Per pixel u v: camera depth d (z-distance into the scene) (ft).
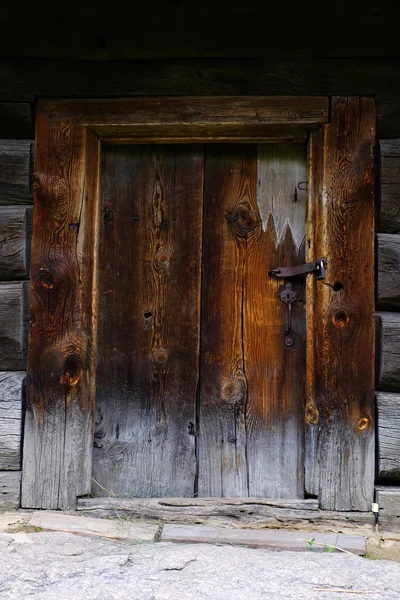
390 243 9.14
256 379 9.45
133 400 9.52
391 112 9.23
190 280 9.56
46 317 9.20
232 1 9.24
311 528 8.84
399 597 6.55
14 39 9.33
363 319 9.05
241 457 9.39
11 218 9.28
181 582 6.74
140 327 9.56
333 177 9.14
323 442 9.00
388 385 9.09
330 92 9.21
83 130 9.30
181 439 9.46
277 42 9.23
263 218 9.56
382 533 8.73
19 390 9.14
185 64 9.29
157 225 9.62
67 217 9.26
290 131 9.34
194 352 9.51
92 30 9.31
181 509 9.01
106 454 9.45
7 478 9.13
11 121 9.40
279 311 9.48
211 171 9.64
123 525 8.73
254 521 8.95
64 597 6.39
